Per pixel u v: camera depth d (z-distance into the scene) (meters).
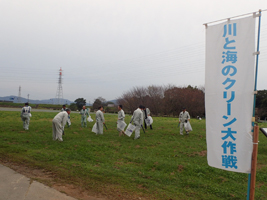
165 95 46.88
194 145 9.69
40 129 13.12
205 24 4.29
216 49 4.16
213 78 4.18
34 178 5.23
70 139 10.36
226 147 4.05
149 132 13.09
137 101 48.50
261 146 10.03
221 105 4.10
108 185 5.15
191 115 45.41
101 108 12.09
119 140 10.45
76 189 4.80
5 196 4.18
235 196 4.96
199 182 5.61
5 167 5.99
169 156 7.93
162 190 5.11
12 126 13.88
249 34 3.90
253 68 3.87
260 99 40.75
